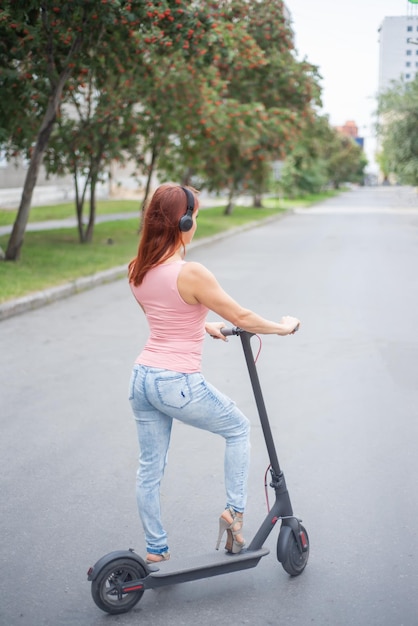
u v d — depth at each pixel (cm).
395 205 5362
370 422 593
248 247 2108
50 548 395
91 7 1259
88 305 1159
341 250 1997
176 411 334
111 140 1838
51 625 325
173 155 2266
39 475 495
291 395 670
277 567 374
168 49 1420
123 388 698
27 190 1500
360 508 438
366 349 843
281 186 4784
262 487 471
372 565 373
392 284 1344
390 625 322
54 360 806
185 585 358
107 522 425
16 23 1253
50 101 1448
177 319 328
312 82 2494
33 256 1611
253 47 1852
